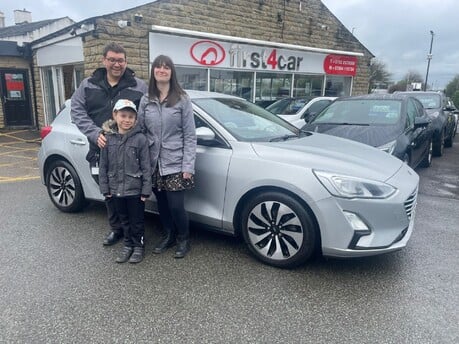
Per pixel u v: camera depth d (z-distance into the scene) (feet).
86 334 7.76
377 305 8.93
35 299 8.96
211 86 34.22
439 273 10.47
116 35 26.71
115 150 10.23
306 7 41.16
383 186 9.80
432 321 8.34
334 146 12.01
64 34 30.25
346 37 46.55
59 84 35.70
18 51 39.09
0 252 11.41
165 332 7.87
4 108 41.19
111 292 9.32
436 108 32.22
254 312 8.60
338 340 7.71
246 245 11.98
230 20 34.60
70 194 14.48
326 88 45.83
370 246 9.59
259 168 10.41
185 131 10.46
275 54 38.75
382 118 19.15
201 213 11.61
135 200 10.66
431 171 24.71
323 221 9.66
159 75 10.11
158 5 28.94
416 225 14.20
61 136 14.24
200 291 9.43
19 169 23.09
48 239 12.40
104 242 11.95
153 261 11.03
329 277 10.19
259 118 13.42
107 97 11.15
